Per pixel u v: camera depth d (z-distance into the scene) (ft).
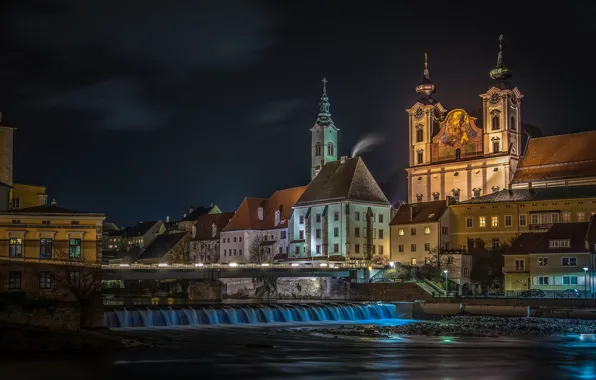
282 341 278.46
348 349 255.09
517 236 497.87
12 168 384.68
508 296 431.84
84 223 289.12
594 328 325.42
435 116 640.58
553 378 198.18
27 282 279.08
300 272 476.54
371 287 480.23
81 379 193.88
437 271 489.67
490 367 215.31
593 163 531.91
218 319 344.28
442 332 311.68
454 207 524.11
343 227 580.30
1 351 232.94
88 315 279.49
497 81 590.14
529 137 590.96
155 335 293.64
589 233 434.30
